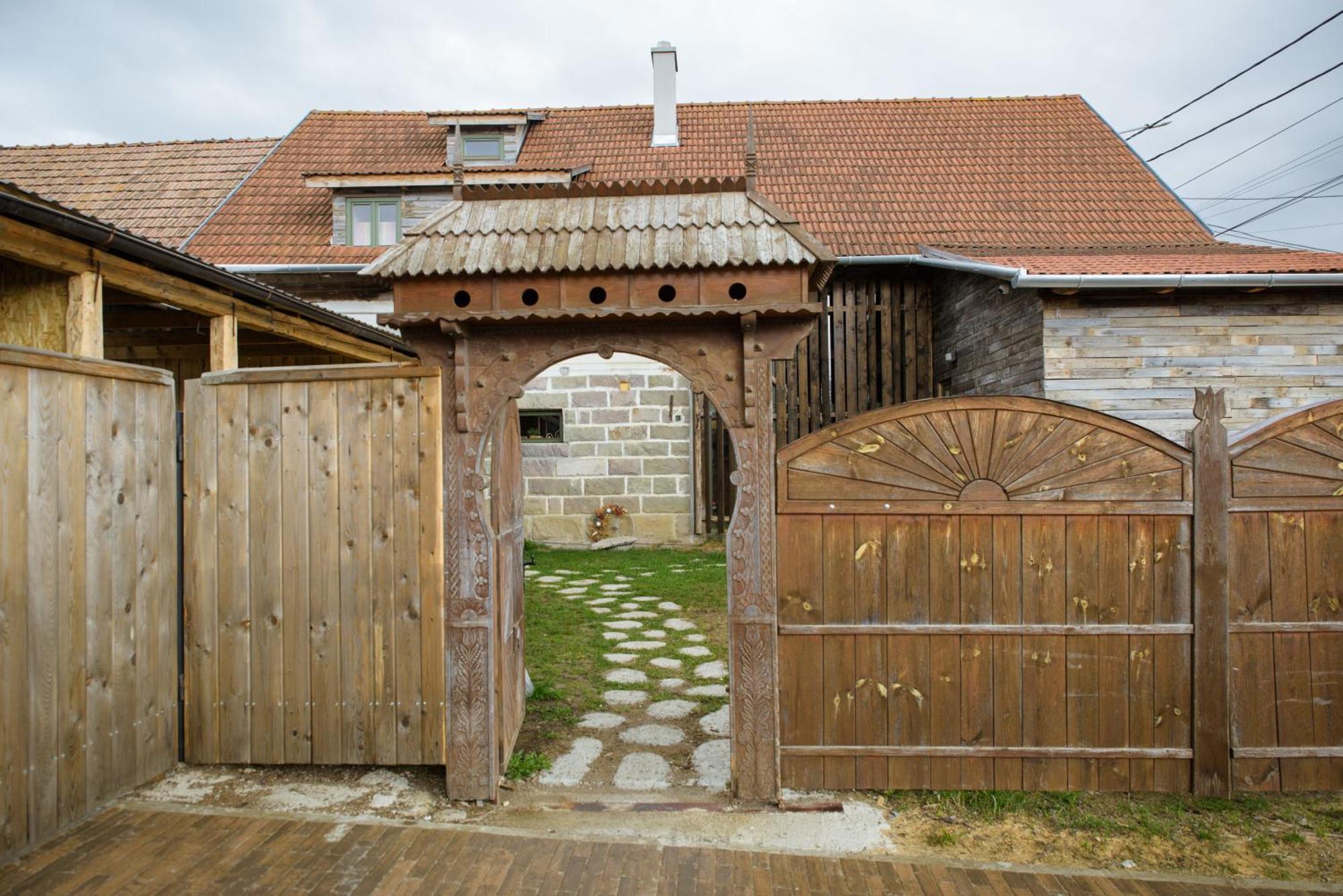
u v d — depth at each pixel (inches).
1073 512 140.8
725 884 115.4
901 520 142.0
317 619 148.4
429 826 131.9
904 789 142.6
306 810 137.1
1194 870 119.0
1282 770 140.4
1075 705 141.3
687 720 182.7
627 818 134.4
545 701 195.0
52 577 127.0
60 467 128.8
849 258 405.1
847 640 142.6
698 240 133.5
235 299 227.3
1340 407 139.8
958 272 396.8
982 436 141.4
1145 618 140.9
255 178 505.7
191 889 113.0
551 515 458.3
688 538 456.1
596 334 136.3
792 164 504.1
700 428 460.1
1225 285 288.7
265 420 149.7
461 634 140.3
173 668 153.4
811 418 436.5
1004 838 128.4
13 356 119.8
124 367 141.4
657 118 527.8
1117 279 287.6
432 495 145.0
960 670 141.9
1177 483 140.4
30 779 123.1
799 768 143.9
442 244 136.1
